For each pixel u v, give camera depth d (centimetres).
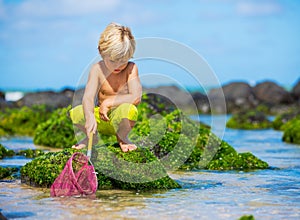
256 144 655
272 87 1727
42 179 395
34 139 629
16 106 901
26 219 331
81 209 347
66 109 628
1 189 390
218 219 333
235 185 411
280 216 338
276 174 452
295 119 943
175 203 361
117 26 393
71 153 403
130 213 341
